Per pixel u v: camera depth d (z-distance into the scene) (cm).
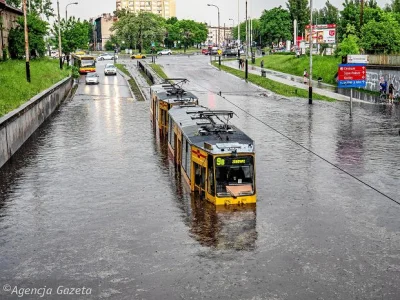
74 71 7725
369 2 9475
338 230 1791
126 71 8488
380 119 4162
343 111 4616
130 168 2667
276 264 1529
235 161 2050
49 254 1623
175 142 2695
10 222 1912
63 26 9575
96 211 2017
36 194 2250
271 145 3177
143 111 4678
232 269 1498
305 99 5441
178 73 8112
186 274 1470
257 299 1327
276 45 15925
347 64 4222
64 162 2816
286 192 2225
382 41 6994
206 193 2100
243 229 1808
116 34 15962
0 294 1372
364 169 2592
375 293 1357
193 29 19112
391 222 1862
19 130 3216
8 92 3806
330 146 3142
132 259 1573
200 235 1758
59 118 4338
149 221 1898
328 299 1327
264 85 6475
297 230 1794
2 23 6250
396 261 1541
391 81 5706
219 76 7731
